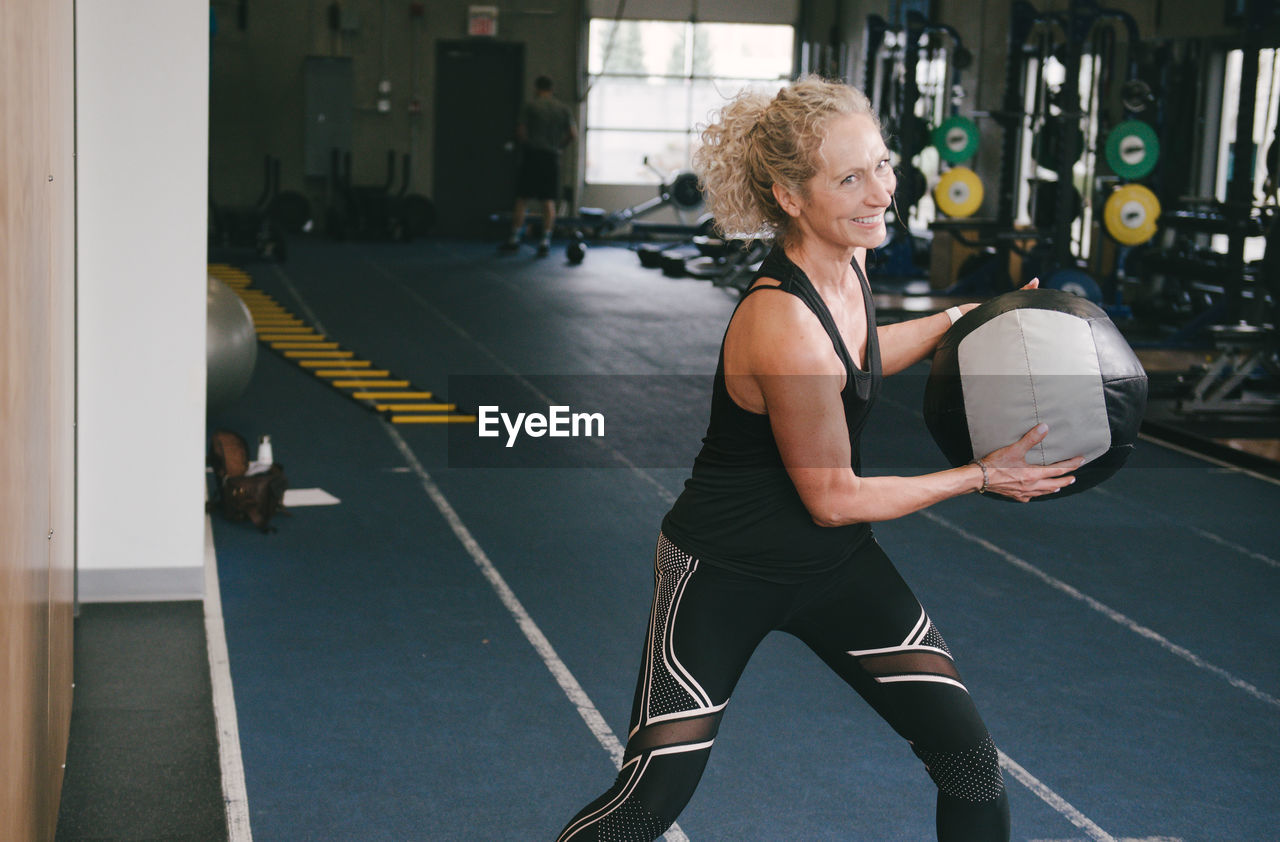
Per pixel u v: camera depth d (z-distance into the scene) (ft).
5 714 5.35
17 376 5.59
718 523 6.09
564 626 12.66
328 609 12.96
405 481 17.85
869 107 5.82
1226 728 10.77
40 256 6.72
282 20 54.85
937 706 6.17
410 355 27.68
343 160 55.77
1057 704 11.14
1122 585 14.40
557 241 55.36
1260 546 16.07
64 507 9.11
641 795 5.97
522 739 10.18
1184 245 32.32
